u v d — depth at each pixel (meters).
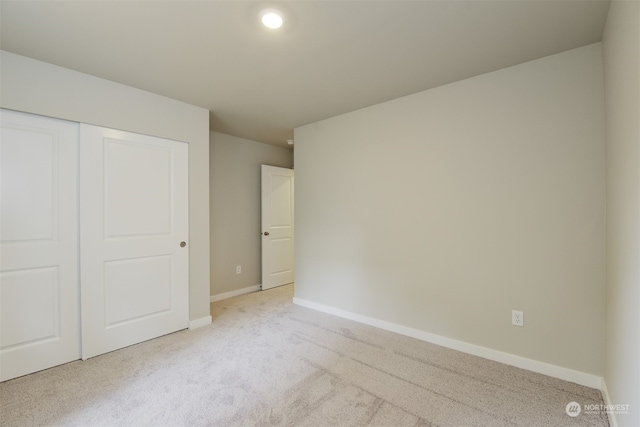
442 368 2.20
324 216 3.47
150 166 2.70
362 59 2.14
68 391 1.91
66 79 2.24
